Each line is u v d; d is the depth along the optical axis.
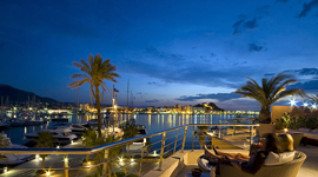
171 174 4.36
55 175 15.89
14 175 13.63
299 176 4.36
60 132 47.12
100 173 7.07
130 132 34.34
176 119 194.25
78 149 2.15
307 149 7.29
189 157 5.67
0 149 1.92
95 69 24.73
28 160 22.41
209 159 3.71
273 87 12.09
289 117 10.37
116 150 8.81
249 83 12.66
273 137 2.54
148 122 142.12
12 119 99.25
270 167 2.42
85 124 69.50
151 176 3.65
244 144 6.69
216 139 7.33
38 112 179.50
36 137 46.47
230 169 2.66
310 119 9.73
